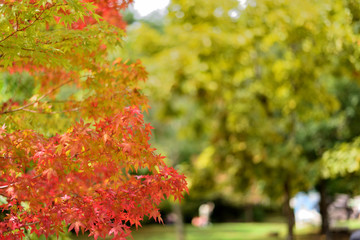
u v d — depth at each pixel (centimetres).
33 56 356
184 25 1206
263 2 1059
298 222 2358
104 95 443
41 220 353
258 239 2070
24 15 333
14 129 456
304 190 1316
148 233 2464
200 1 1137
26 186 335
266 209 3784
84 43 396
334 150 1135
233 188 1380
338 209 2122
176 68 1320
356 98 1257
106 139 338
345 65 995
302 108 1229
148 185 371
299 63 1119
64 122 501
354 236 1117
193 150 2352
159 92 1344
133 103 444
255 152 1240
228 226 3066
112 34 419
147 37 1432
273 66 1241
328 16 927
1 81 646
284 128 1311
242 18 1143
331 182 1422
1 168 339
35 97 472
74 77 476
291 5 1012
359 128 1291
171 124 2086
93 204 361
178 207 2130
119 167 369
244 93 1350
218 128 1388
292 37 1055
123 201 360
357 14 793
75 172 387
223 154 1335
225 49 1176
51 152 341
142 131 354
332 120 1288
